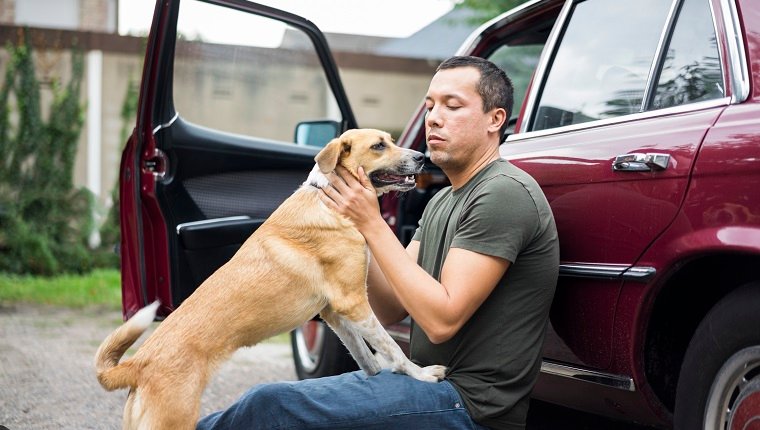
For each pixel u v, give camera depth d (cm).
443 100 277
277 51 457
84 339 680
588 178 274
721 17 254
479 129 276
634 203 255
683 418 243
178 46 393
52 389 500
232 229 401
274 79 1087
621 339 260
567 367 281
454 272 253
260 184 426
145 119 381
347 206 275
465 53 425
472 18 1141
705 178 233
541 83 336
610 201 265
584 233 275
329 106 1055
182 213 391
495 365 257
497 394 255
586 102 306
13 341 667
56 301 887
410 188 338
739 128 228
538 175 298
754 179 219
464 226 259
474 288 250
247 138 419
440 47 1430
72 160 1041
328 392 256
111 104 1098
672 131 251
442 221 284
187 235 385
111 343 267
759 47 240
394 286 261
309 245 301
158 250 386
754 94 235
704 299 265
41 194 1020
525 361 258
